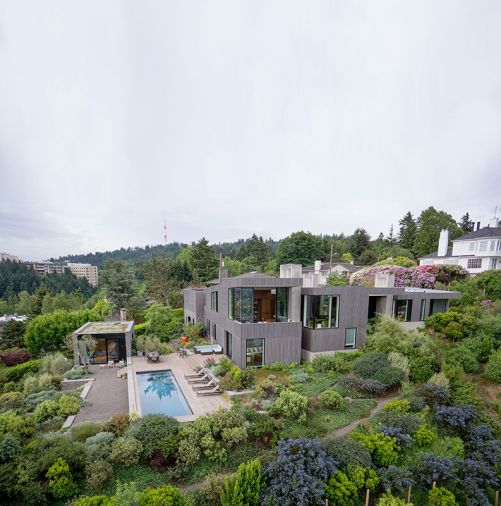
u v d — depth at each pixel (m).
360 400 14.54
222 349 22.86
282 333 18.50
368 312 22.77
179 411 14.19
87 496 8.48
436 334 21.27
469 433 12.69
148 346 23.95
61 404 13.81
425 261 44.69
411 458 11.22
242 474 9.05
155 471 9.84
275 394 14.66
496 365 16.14
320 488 8.94
